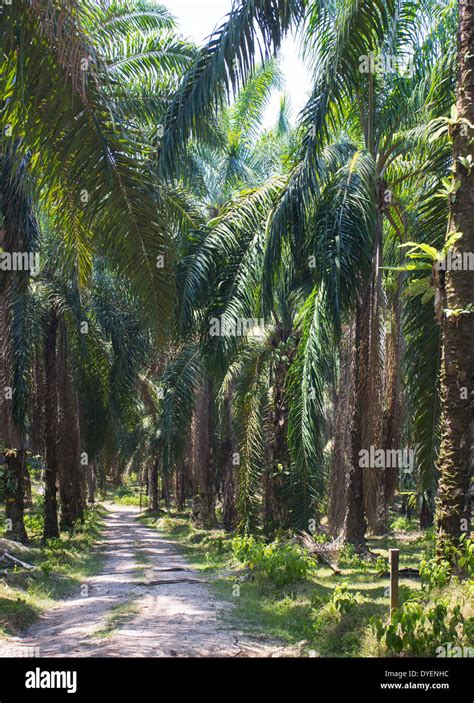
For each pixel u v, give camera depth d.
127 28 14.02
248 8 9.01
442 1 11.81
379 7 9.80
